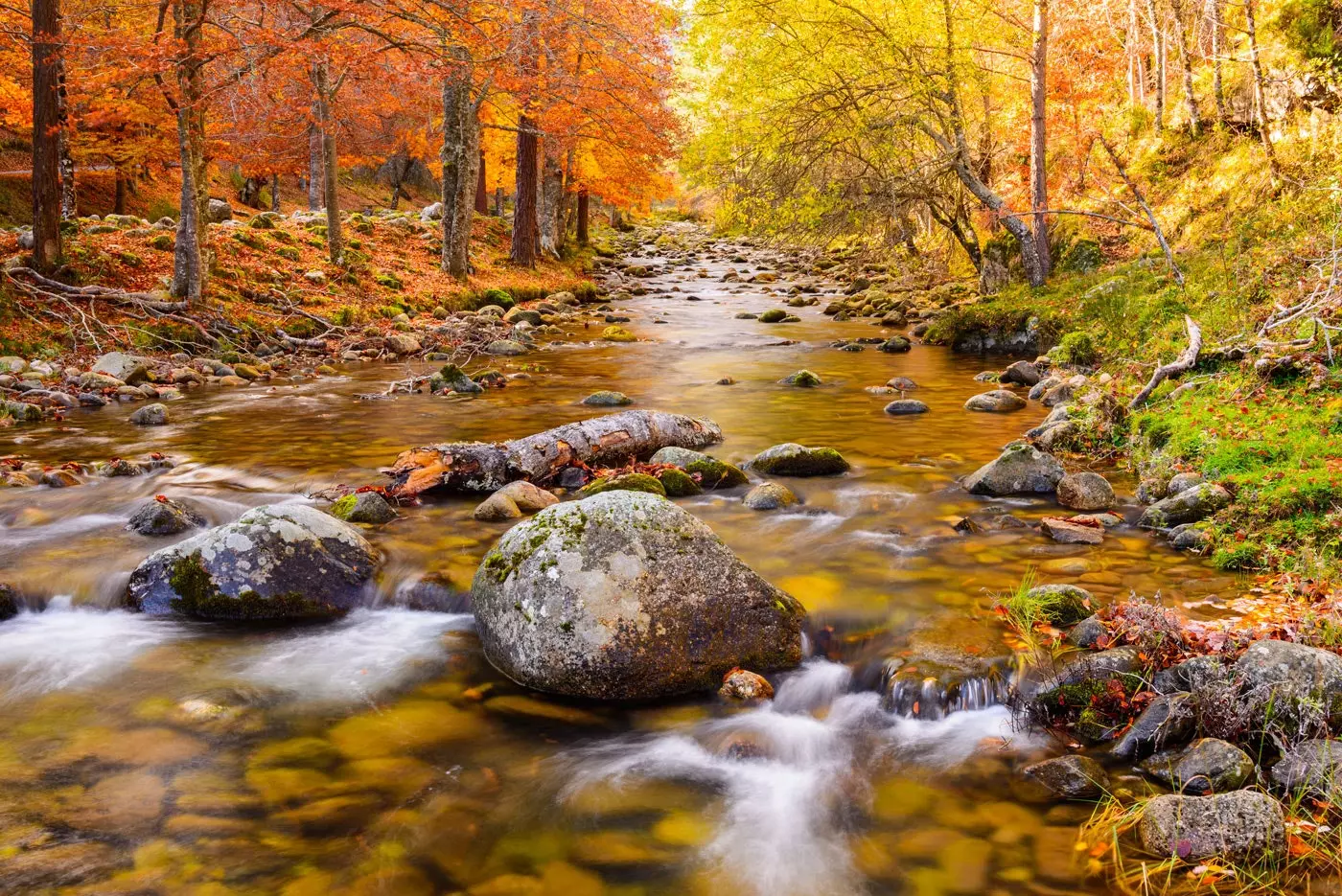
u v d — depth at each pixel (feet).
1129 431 27.09
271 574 16.79
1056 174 67.67
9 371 38.81
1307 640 13.41
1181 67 61.77
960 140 57.67
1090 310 46.37
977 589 16.93
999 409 34.60
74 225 53.16
